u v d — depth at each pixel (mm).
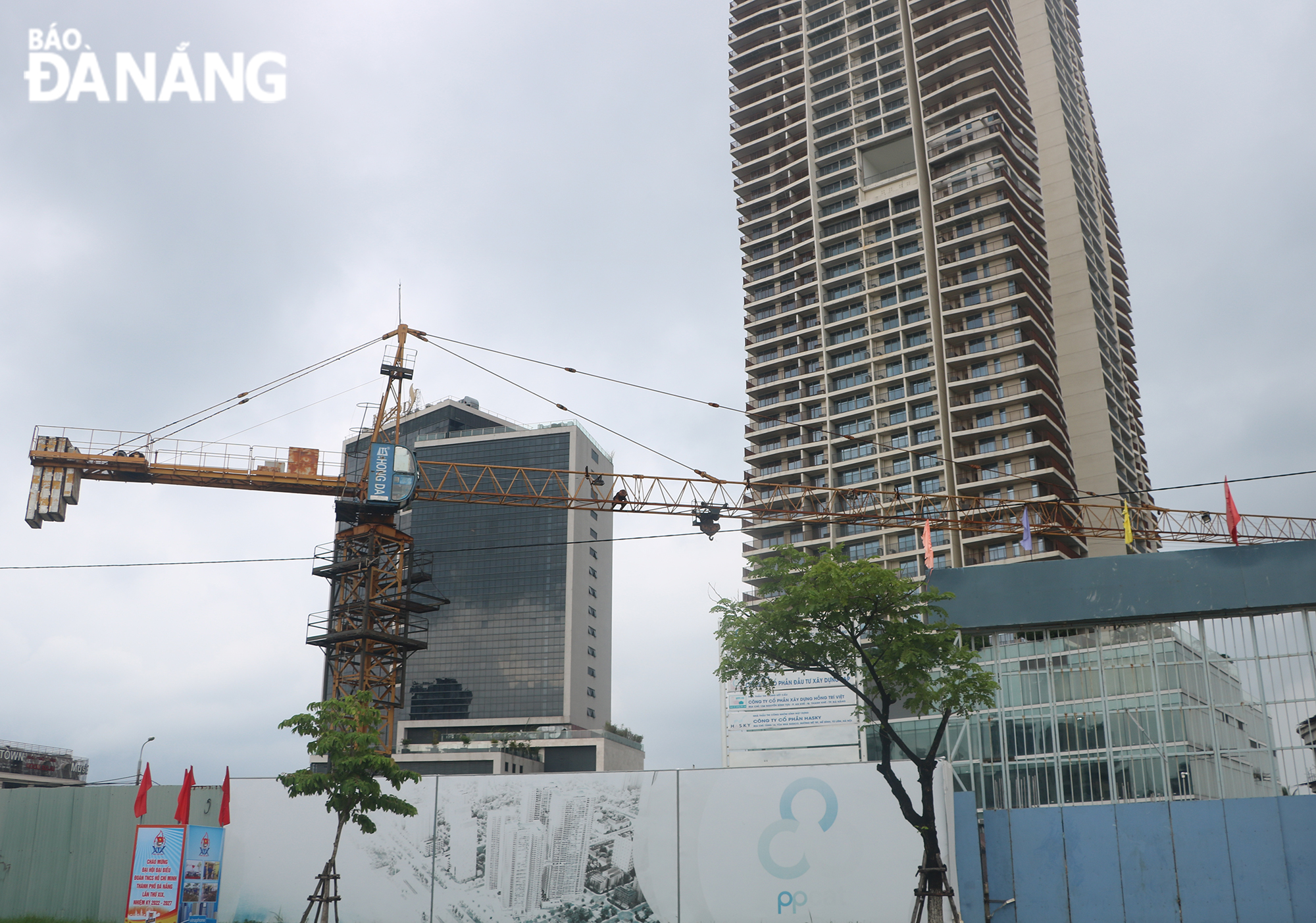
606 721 183875
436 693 176750
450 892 43500
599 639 185250
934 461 141000
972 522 110938
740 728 88250
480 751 145625
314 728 40625
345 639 80875
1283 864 35969
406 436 198500
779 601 34188
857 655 35062
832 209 165000
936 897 31500
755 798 41719
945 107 157875
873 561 34500
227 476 87000
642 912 41656
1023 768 42094
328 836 44969
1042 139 171750
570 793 43719
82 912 46031
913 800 40000
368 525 84938
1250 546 40312
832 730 85625
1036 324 140250
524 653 175750
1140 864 37719
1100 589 42000
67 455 85438
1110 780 39688
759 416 160750
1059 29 185250
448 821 44438
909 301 149500
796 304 162500
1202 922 36500
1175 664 40719
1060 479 133750
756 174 178375
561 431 185875
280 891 44562
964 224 150000
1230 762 38719
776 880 40656
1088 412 154875
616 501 94375
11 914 46719
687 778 42656
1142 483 172875
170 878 39906
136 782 52281
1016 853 39250
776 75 181375
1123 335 183000
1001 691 43375
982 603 43625
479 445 188125
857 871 39875
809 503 149375
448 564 183125
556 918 42312
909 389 146875
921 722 71812
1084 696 41969
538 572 179875
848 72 168375
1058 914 38219
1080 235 164250
